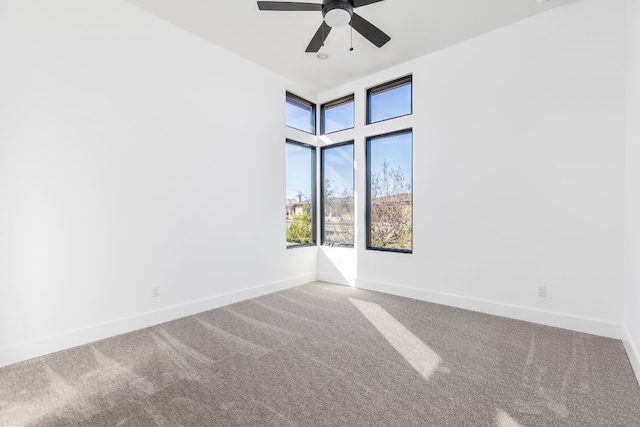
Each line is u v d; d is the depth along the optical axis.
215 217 3.50
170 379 2.00
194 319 3.13
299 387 1.91
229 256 3.65
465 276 3.43
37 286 2.32
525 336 2.66
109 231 2.69
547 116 2.91
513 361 2.23
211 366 2.17
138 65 2.87
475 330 2.81
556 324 2.87
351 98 4.57
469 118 3.38
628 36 2.47
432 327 2.89
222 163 3.57
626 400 1.76
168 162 3.09
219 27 3.16
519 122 3.06
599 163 2.66
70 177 2.47
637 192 2.15
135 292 2.86
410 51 3.62
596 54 2.68
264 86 4.04
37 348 2.31
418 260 3.81
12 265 2.22
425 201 3.73
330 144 4.77
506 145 3.14
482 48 3.29
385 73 4.08
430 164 3.68
